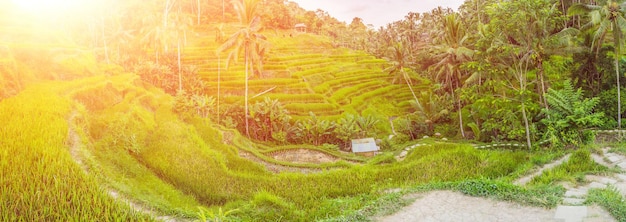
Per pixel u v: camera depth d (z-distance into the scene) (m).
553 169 17.81
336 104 44.12
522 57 28.47
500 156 21.73
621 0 26.73
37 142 14.58
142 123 24.00
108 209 11.31
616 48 27.33
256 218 15.23
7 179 11.78
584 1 45.72
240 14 35.69
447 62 39.22
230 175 19.81
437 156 21.86
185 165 20.19
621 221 10.41
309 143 36.53
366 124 37.25
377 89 50.91
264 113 36.34
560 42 26.58
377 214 12.30
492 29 29.14
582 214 11.05
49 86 22.81
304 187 18.81
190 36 62.16
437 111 41.06
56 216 10.75
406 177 19.48
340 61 63.31
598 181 15.45
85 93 23.62
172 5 62.94
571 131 25.38
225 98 42.38
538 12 26.03
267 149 32.38
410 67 58.59
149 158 20.52
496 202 12.58
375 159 27.75
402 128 40.34
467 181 14.20
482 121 37.62
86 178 12.95
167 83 39.34
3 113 16.70
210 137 26.34
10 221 10.41
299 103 43.50
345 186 18.77
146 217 11.82
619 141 24.14
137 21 57.25
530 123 29.67
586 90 32.22
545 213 11.54
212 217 12.33
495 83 29.52
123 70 36.94
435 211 12.30
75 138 17.39
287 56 61.31
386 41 90.00
